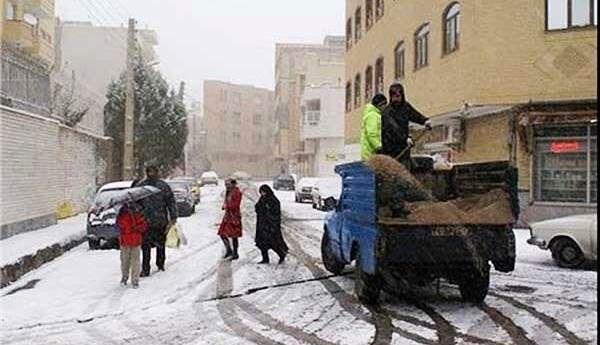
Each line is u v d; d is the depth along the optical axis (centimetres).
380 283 1012
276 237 1459
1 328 891
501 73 2014
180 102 4141
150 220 1290
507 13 2009
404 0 2792
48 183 2066
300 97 7531
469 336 828
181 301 1061
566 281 1212
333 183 3338
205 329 882
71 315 962
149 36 6681
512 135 2092
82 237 1927
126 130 2603
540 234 1403
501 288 1148
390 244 928
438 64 2333
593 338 812
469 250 938
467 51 2077
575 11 1944
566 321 900
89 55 6266
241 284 1205
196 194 3791
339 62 6906
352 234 1078
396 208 930
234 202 1534
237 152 11281
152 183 1303
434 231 934
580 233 1346
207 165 10369
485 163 1005
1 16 2598
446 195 1082
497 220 940
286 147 8300
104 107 3853
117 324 912
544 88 1975
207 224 2500
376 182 934
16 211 1761
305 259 1535
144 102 3838
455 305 1016
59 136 2269
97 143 2917
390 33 3039
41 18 3597
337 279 1262
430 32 2430
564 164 2036
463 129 2381
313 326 892
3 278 1191
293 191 5750
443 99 2280
